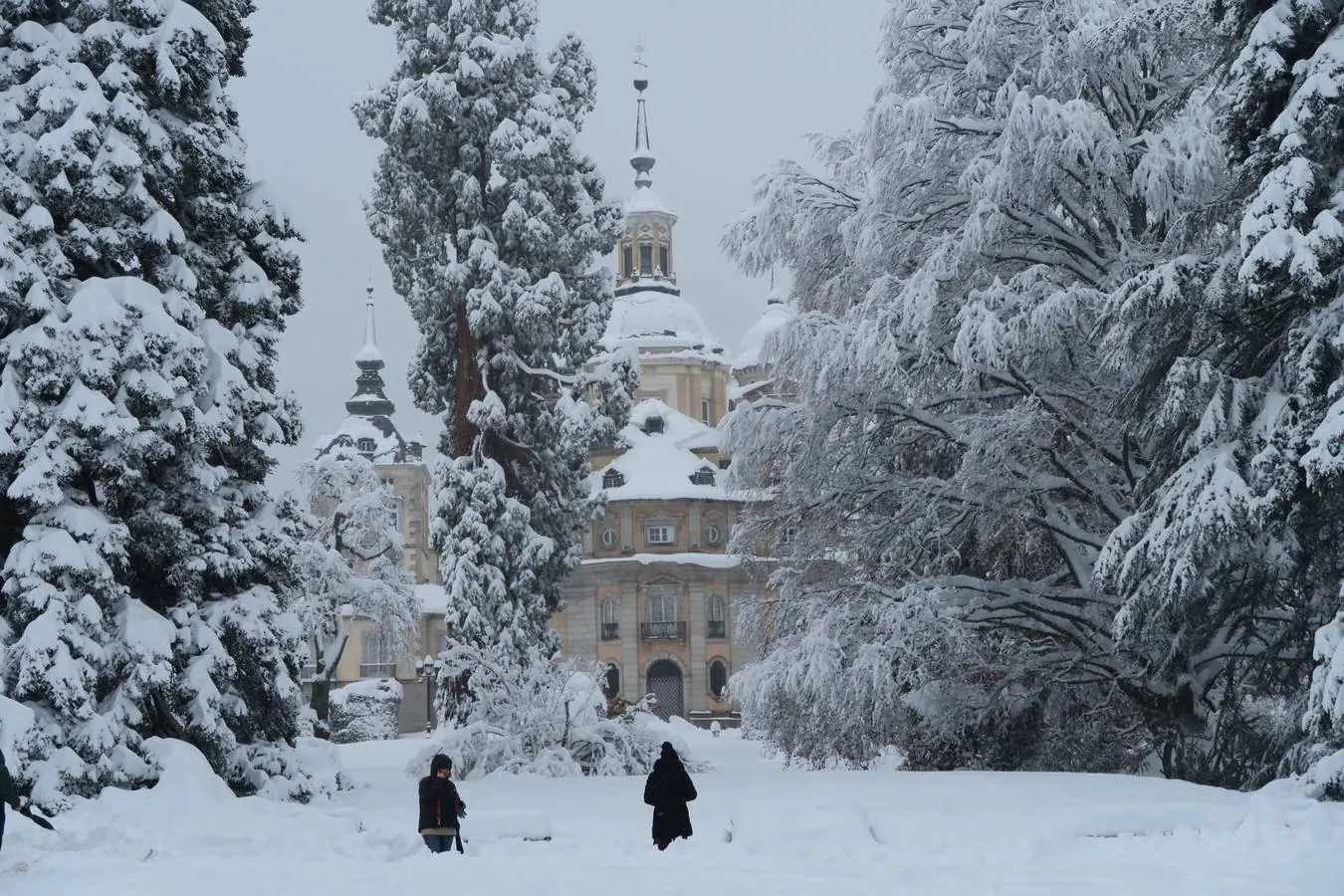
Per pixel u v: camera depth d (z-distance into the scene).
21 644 20.78
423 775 34.16
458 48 45.31
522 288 43.56
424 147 44.94
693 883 12.80
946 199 32.75
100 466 21.84
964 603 31.72
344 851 16.25
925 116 30.89
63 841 16.06
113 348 21.95
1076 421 30.38
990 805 20.47
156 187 23.89
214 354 24.12
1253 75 22.48
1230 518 22.39
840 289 34.09
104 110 22.73
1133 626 25.48
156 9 24.05
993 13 31.12
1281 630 29.05
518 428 44.72
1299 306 23.12
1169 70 31.20
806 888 12.36
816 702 30.91
